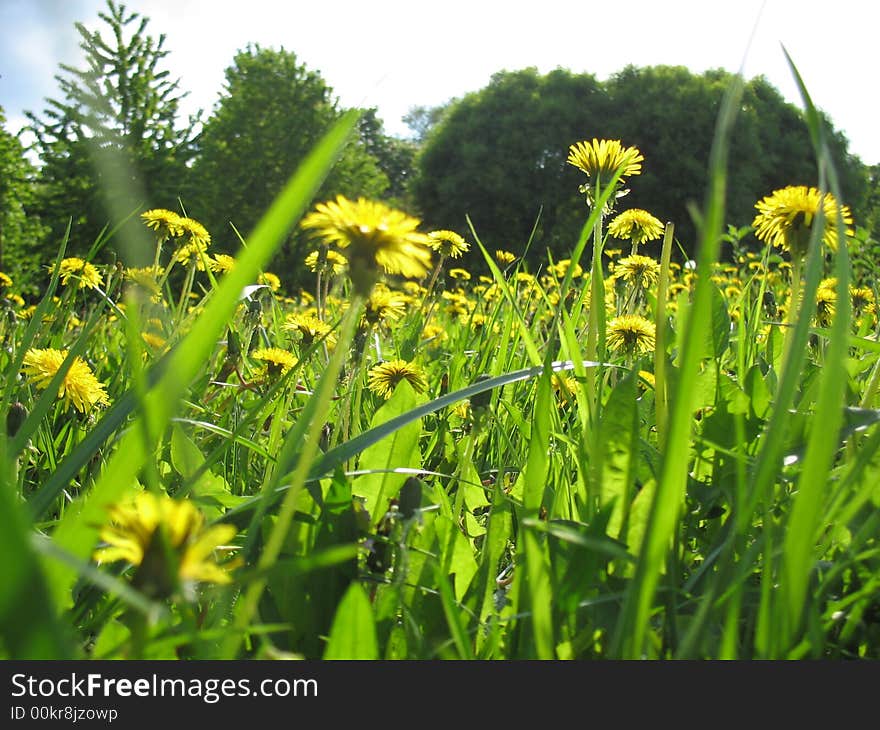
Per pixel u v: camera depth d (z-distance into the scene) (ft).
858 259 14.01
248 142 104.63
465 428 7.93
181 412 5.69
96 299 12.00
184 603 2.84
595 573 3.41
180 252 9.29
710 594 2.76
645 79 116.78
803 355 2.80
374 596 3.97
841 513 3.69
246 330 9.71
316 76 112.27
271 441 5.77
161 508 2.11
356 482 5.13
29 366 6.49
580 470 4.90
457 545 4.14
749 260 20.08
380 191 134.62
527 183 113.80
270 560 2.34
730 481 4.48
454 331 14.96
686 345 2.25
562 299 4.30
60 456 6.81
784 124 119.24
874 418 3.85
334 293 11.37
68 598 3.46
